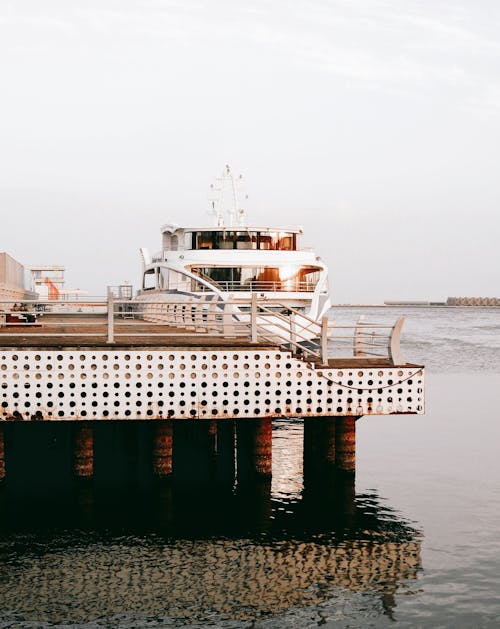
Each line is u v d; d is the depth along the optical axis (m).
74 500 18.50
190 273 35.06
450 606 12.97
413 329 155.25
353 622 12.39
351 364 17.47
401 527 16.88
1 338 19.05
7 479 20.56
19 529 16.50
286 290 36.12
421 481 20.91
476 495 19.48
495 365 62.28
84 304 22.17
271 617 12.55
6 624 12.20
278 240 37.69
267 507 18.25
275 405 16.67
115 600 13.09
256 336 17.58
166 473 18.42
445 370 57.38
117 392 16.12
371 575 14.19
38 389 15.92
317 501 18.83
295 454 24.70
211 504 18.44
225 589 13.55
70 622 12.32
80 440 18.50
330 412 16.86
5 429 23.77
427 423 30.69
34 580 13.85
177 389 16.31
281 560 14.88
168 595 13.31
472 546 15.73
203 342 18.20
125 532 16.34
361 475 21.56
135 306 49.38
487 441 26.75
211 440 23.50
